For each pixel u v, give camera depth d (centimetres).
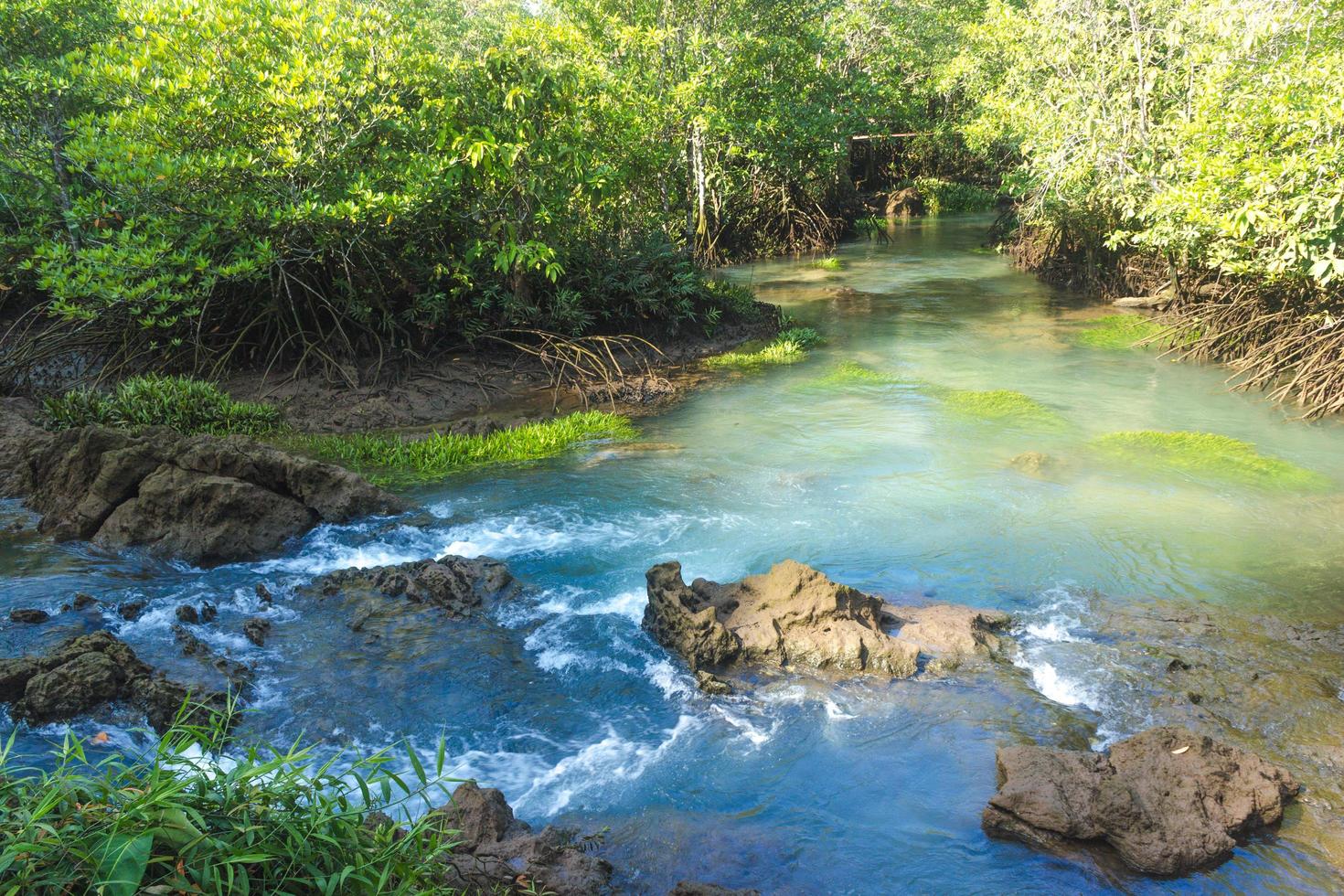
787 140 3234
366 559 1015
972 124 3316
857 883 555
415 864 434
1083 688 744
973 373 1781
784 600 845
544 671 794
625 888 550
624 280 2048
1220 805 588
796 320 2327
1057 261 2791
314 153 1614
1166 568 959
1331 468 1241
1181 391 1625
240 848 369
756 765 666
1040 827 582
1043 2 2289
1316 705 706
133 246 1482
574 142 1814
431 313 1777
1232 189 1505
